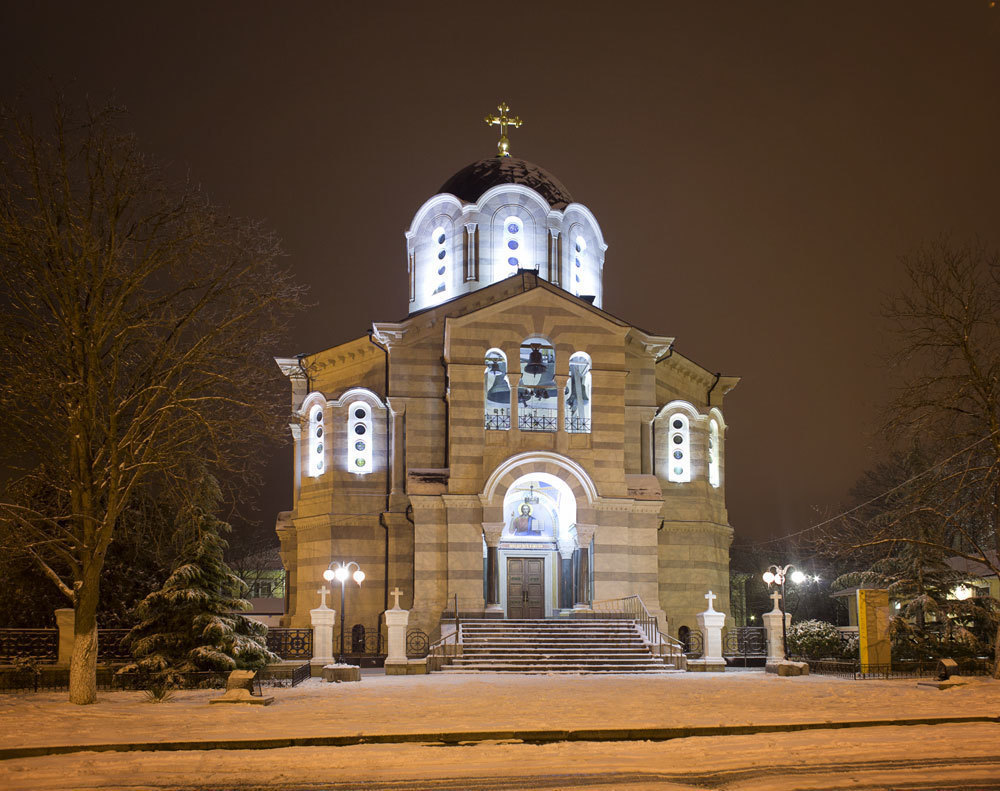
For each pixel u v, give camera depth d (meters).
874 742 16.72
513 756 15.45
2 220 22.95
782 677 32.31
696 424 46.28
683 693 25.78
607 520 40.72
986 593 45.41
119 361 24.45
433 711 21.19
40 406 24.09
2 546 25.05
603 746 16.44
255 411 25.19
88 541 23.78
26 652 29.23
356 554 42.78
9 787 13.27
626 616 39.22
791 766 14.73
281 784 13.47
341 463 43.62
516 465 40.41
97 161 23.62
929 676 32.28
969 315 30.19
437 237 49.31
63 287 23.52
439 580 39.91
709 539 45.84
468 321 41.53
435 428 43.19
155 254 24.00
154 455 24.81
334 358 46.62
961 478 31.30
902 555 38.94
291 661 33.53
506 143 53.53
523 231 48.03
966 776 14.05
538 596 43.72
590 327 42.25
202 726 18.38
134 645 29.67
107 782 13.54
